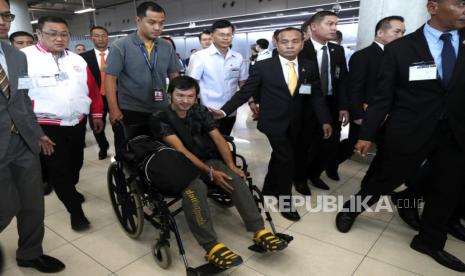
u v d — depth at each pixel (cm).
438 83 166
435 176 184
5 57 152
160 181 172
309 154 296
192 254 203
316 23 261
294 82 228
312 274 181
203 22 1166
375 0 328
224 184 191
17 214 175
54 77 213
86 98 237
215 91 279
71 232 231
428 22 169
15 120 156
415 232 223
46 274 186
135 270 189
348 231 225
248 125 571
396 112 186
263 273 183
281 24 980
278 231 226
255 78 234
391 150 190
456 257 191
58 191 224
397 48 177
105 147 403
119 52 220
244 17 1041
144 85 231
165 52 241
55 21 206
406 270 183
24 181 169
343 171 341
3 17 144
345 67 282
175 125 204
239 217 247
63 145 221
